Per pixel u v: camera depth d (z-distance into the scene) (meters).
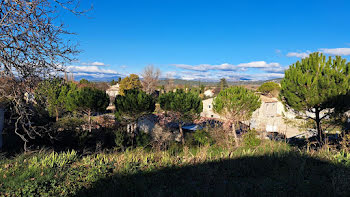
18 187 4.79
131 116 19.61
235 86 15.51
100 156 7.42
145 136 17.78
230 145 11.30
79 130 17.05
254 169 6.20
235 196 4.27
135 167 6.24
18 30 5.59
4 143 12.60
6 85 6.00
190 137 18.81
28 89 6.45
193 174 5.74
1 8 5.39
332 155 7.05
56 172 5.73
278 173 5.89
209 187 4.95
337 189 4.46
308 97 12.73
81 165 6.39
